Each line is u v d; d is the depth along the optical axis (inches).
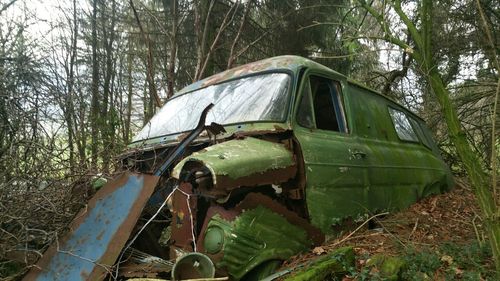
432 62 124.6
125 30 522.9
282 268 122.3
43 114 204.1
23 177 145.8
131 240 128.5
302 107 153.9
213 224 115.3
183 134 163.3
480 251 144.0
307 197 139.2
